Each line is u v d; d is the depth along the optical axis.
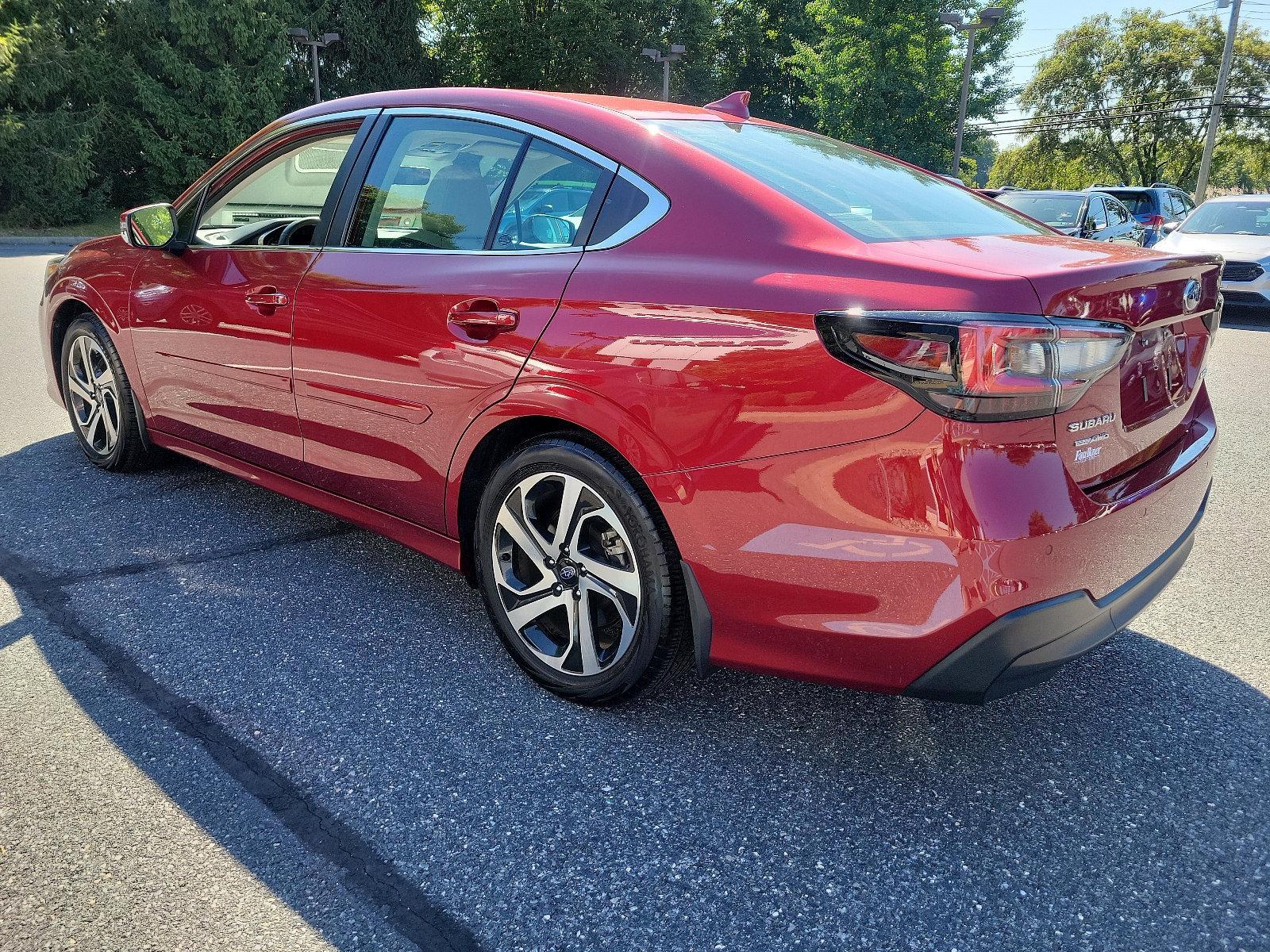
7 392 5.67
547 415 2.30
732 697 2.54
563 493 2.37
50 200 25.25
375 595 3.10
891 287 1.86
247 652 2.70
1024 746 2.34
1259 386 6.96
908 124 36.72
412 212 2.74
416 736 2.32
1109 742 2.36
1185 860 1.93
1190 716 2.48
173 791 2.07
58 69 24.92
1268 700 2.56
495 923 1.73
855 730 2.40
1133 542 2.07
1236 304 10.63
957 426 1.76
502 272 2.44
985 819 2.06
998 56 38.00
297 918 1.72
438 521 2.73
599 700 2.42
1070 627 1.92
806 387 1.90
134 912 1.71
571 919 1.75
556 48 38.41
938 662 1.89
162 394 3.70
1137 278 1.98
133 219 3.45
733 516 2.04
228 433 3.44
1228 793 2.16
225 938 1.66
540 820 2.02
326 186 3.01
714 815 2.06
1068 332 1.78
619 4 39.31
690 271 2.12
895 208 2.38
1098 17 51.41
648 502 2.21
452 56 40.03
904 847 1.96
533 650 2.53
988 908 1.79
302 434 3.09
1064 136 53.59
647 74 40.34
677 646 2.30
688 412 2.05
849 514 1.89
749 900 1.81
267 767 2.17
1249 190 68.00
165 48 27.94
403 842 1.94
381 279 2.71
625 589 2.30
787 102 49.78
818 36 48.25
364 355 2.75
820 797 2.12
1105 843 1.98
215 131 29.03
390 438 2.75
